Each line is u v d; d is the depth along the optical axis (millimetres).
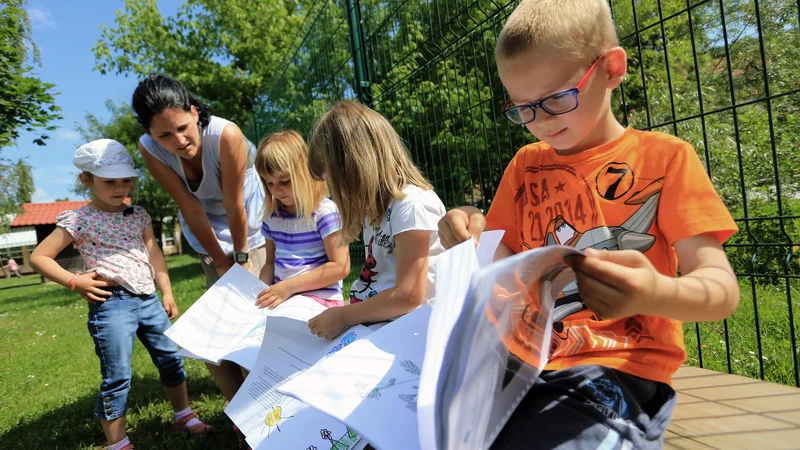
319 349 1499
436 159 3924
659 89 5379
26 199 14156
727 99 4750
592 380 911
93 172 2375
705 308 803
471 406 658
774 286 2986
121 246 2408
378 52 3613
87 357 4656
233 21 13570
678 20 4852
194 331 1833
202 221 2633
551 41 993
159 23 14016
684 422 1072
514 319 767
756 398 1177
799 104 4242
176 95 2254
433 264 1630
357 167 1605
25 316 8633
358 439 1188
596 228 1120
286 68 5477
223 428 2406
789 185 3902
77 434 2643
